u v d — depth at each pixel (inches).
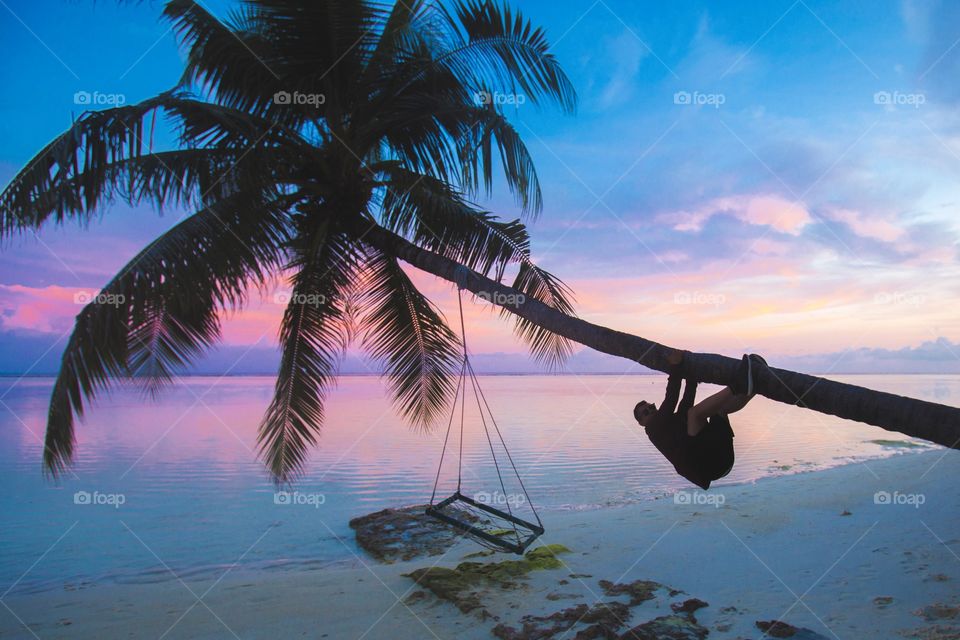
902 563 288.7
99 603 307.6
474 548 397.1
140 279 212.1
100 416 1670.8
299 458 374.0
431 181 337.1
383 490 636.7
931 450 909.2
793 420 1529.3
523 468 764.6
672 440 160.4
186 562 400.2
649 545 357.7
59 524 503.8
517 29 289.1
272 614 272.1
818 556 314.0
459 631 233.8
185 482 685.9
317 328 360.2
